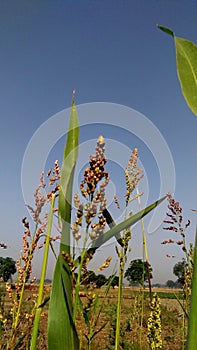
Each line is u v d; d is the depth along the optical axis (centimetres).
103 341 310
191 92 33
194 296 28
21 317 79
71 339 45
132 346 222
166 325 416
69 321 45
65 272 46
